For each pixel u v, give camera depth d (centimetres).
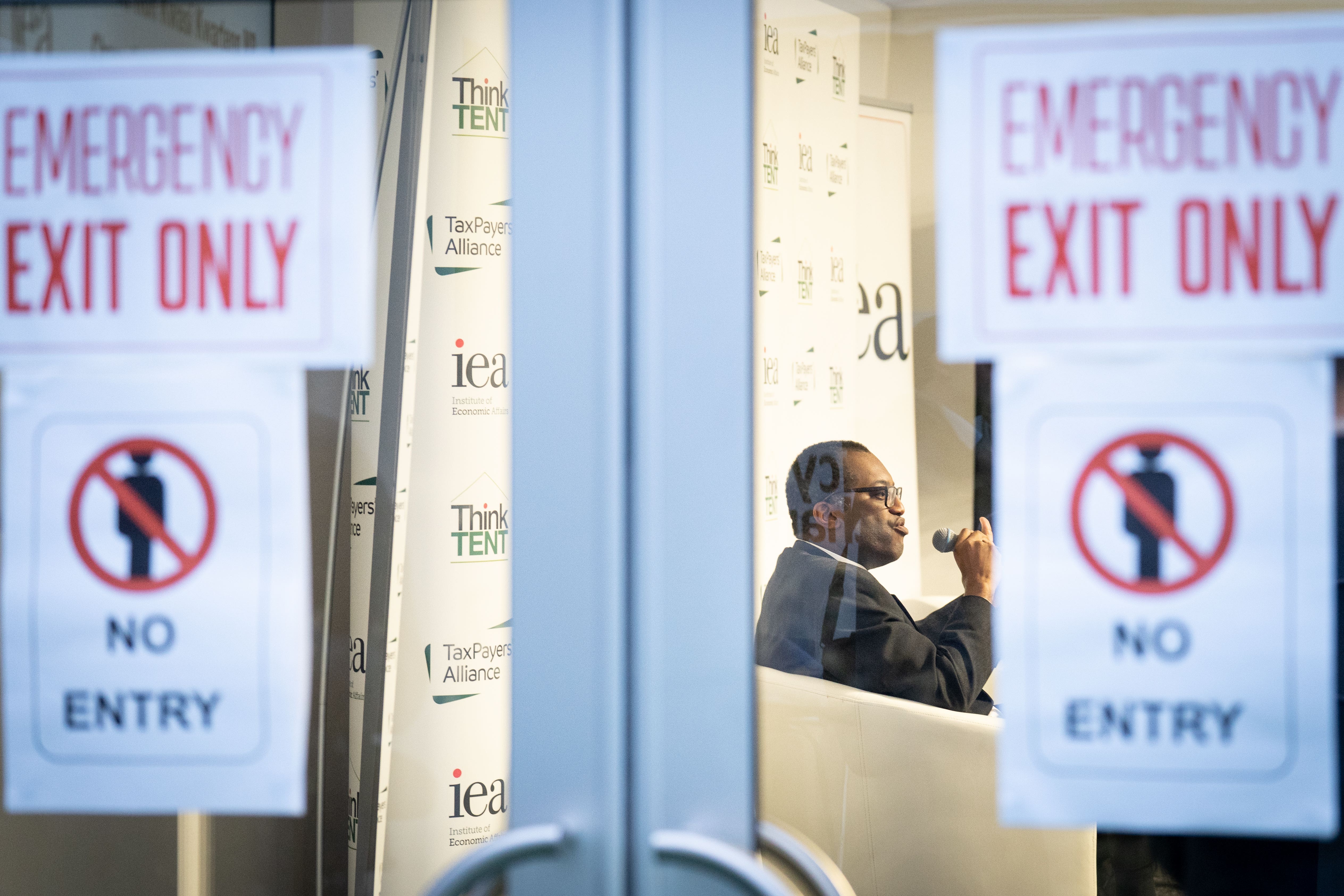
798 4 139
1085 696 90
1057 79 90
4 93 98
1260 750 89
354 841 150
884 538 146
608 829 94
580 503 95
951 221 92
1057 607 91
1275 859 109
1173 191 89
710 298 95
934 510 145
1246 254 89
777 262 147
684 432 95
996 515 91
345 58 97
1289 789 88
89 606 98
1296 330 88
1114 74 90
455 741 158
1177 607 89
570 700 95
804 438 148
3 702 98
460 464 158
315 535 137
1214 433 89
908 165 137
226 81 97
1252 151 89
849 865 141
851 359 146
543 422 95
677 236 95
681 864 94
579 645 95
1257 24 88
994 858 142
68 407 97
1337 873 105
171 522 97
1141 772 90
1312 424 88
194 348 97
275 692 97
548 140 96
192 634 97
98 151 98
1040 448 91
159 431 97
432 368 156
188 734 98
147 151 97
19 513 98
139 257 97
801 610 143
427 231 153
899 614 146
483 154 155
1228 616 89
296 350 97
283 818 139
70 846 126
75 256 98
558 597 95
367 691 151
